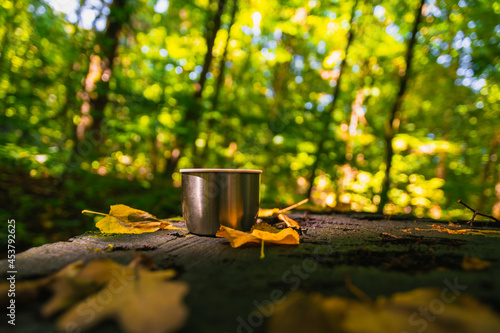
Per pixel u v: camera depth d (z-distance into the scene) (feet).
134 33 19.11
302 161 21.27
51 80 14.61
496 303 2.00
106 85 15.14
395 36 22.40
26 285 2.13
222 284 2.39
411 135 21.24
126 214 5.07
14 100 12.74
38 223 10.51
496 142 25.91
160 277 2.43
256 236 3.76
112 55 16.17
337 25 20.94
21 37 14.74
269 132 20.38
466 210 21.07
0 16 13.60
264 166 23.81
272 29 21.13
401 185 21.83
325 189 23.72
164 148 19.76
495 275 2.59
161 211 13.05
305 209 8.81
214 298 2.11
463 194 21.34
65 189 12.90
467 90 24.45
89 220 11.46
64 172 13.65
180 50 18.99
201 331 1.66
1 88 13.37
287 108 21.90
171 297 1.89
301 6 19.79
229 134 20.61
